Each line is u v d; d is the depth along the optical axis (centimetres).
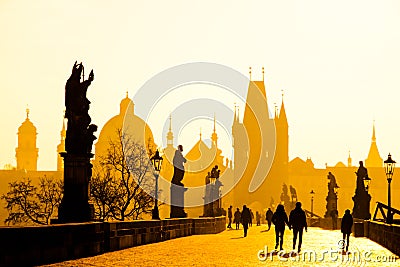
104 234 3156
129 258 2858
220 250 3588
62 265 2439
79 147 3597
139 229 3819
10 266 2200
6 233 2180
